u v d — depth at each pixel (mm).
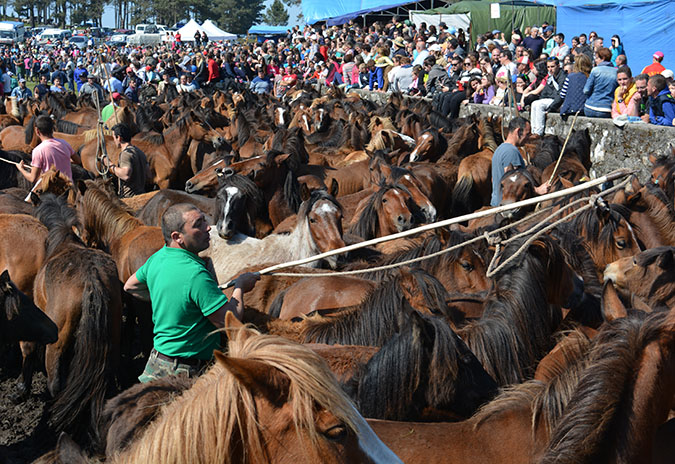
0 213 7902
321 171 11258
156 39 88188
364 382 3414
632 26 20141
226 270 6496
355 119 16297
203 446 1999
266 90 31328
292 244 6531
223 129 18234
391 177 8836
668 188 7945
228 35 65625
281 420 2008
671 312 2594
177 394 3355
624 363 2543
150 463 2037
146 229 7391
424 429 2920
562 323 4605
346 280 5422
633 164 11320
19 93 32438
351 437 2049
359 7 37781
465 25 27797
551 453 2521
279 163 8258
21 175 11109
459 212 11727
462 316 4754
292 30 48031
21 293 5613
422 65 23484
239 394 2021
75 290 6004
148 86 31922
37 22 178375
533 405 2936
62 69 45594
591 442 2475
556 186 8195
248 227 7637
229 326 2420
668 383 2586
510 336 3912
